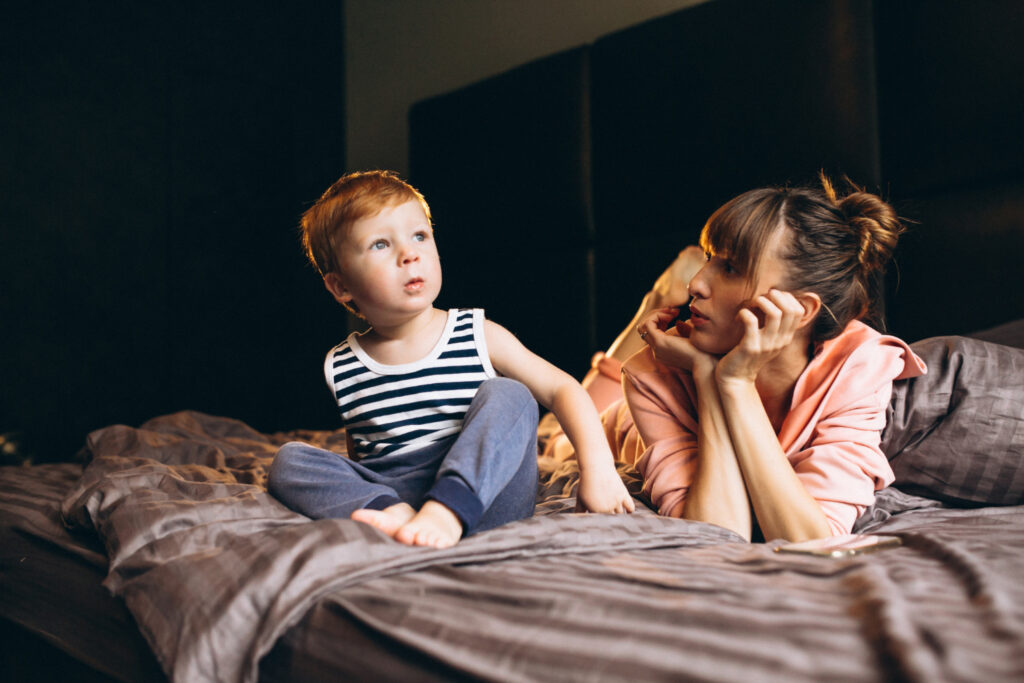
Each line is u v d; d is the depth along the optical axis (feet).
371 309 3.41
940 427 3.74
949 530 2.99
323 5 12.91
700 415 3.51
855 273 3.48
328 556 2.38
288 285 12.31
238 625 2.24
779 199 3.44
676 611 1.93
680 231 7.61
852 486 3.31
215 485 3.44
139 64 11.02
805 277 3.34
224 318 11.62
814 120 6.72
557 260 8.55
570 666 1.73
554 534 2.70
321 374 12.52
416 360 3.45
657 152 7.70
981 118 5.88
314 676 2.18
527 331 8.77
